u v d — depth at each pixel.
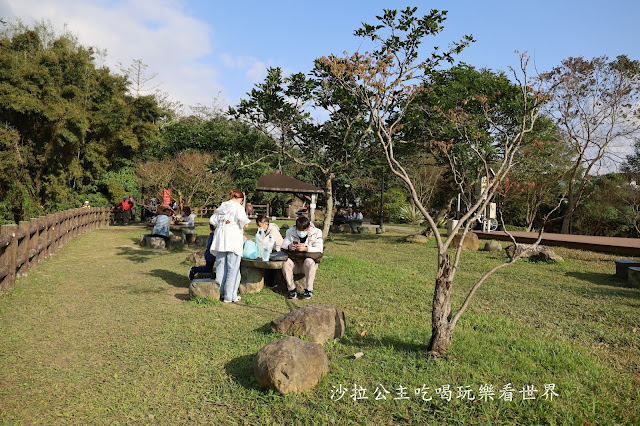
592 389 3.24
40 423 2.84
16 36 21.81
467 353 3.77
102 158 24.06
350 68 4.50
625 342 4.38
